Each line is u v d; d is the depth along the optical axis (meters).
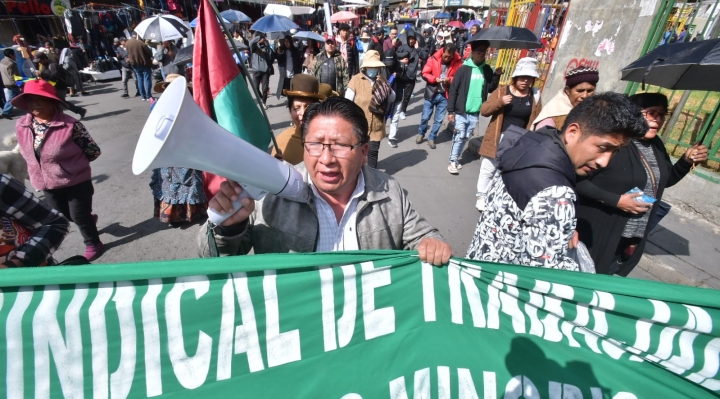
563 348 1.32
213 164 1.09
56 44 13.17
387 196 1.54
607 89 5.33
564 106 3.13
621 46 5.10
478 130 7.50
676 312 1.24
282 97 10.66
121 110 9.34
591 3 5.62
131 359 1.20
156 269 1.16
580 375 1.31
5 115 8.73
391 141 6.91
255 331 1.26
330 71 7.16
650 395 1.29
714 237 3.89
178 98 0.98
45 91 2.98
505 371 1.33
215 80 1.44
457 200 4.95
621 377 1.30
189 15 19.91
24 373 1.15
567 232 1.48
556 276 1.30
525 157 1.60
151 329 1.20
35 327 1.14
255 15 23.83
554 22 7.18
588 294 1.27
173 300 1.19
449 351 1.35
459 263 1.33
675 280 3.39
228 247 1.37
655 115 2.20
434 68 6.57
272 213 1.48
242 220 1.31
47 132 3.08
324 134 1.29
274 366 1.28
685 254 3.62
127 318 1.18
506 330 1.34
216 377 1.25
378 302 1.32
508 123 4.18
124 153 6.35
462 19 26.03
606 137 1.46
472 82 5.22
